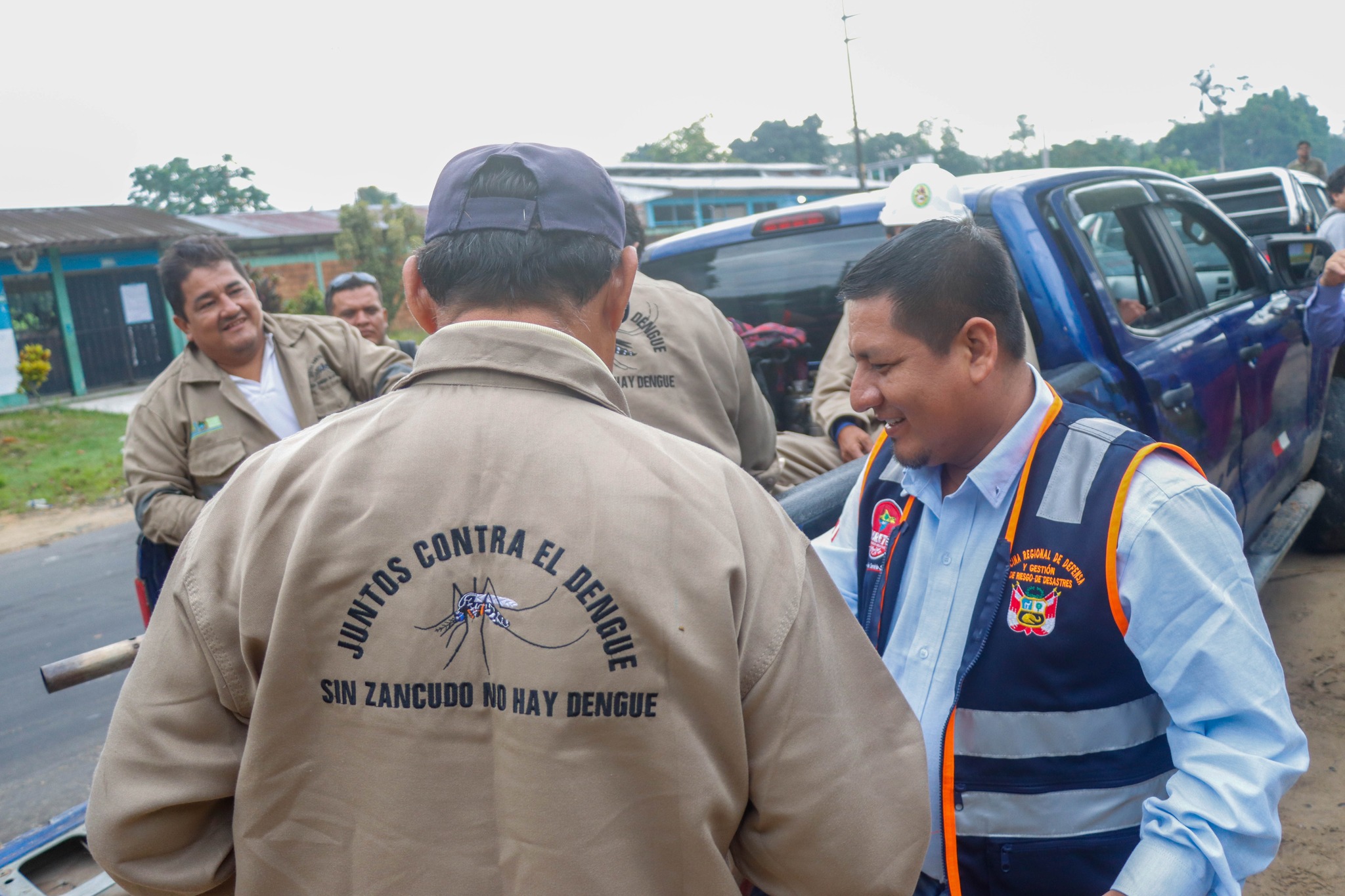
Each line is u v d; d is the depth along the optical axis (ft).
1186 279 11.01
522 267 3.19
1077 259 9.07
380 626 2.91
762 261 11.28
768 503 3.29
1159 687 4.04
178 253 8.92
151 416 9.02
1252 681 3.87
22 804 11.91
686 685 2.85
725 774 2.98
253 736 3.02
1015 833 4.30
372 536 2.93
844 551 5.28
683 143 298.97
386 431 3.09
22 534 27.96
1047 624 4.14
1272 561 10.53
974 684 4.30
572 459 2.97
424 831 2.90
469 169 3.32
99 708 14.75
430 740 2.89
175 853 3.18
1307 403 12.73
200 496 9.23
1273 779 3.75
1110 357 8.84
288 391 9.62
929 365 4.22
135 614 19.34
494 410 3.06
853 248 10.83
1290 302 12.49
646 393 7.03
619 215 3.46
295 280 78.13
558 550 2.86
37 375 54.80
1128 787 4.26
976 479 4.35
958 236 4.21
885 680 3.34
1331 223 20.58
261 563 3.05
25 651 17.58
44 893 6.89
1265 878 8.11
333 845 3.03
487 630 2.87
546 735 2.81
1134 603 3.99
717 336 7.40
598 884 2.82
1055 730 4.20
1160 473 4.10
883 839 3.13
